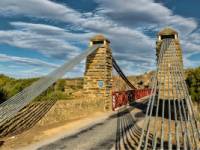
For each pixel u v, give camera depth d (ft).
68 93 87.92
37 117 52.16
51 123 56.70
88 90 84.48
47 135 44.06
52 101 58.29
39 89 52.06
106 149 34.88
